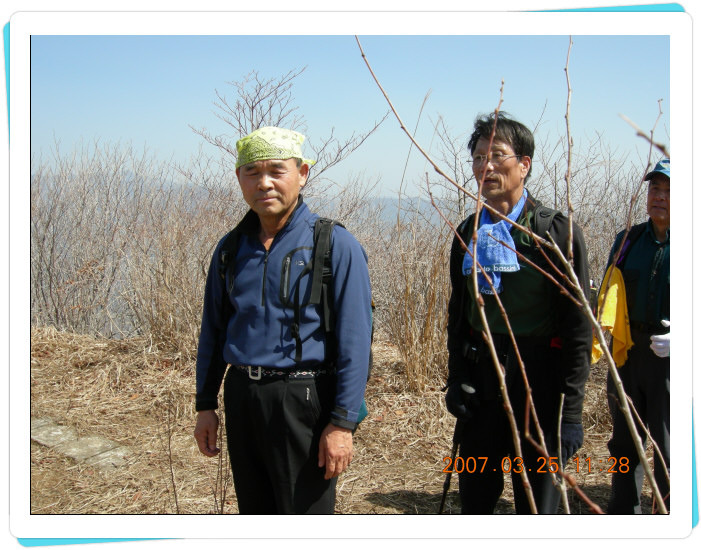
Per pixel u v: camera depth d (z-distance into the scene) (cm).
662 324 273
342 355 205
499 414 235
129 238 705
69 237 899
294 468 208
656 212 275
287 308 208
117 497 341
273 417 207
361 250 212
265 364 207
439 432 423
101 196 902
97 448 401
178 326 575
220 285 223
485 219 238
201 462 385
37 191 891
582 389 224
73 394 482
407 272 486
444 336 492
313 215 220
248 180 209
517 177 229
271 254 212
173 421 442
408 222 498
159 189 745
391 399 468
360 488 357
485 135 228
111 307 872
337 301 207
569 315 220
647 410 283
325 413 211
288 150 207
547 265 220
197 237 613
